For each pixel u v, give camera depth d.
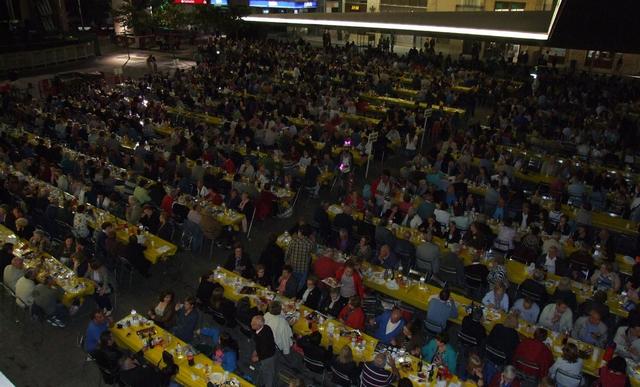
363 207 14.04
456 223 13.09
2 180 14.32
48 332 10.44
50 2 45.19
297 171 16.53
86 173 15.54
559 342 9.05
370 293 10.55
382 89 27.30
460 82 29.36
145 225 12.66
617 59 37.16
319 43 48.84
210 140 17.83
